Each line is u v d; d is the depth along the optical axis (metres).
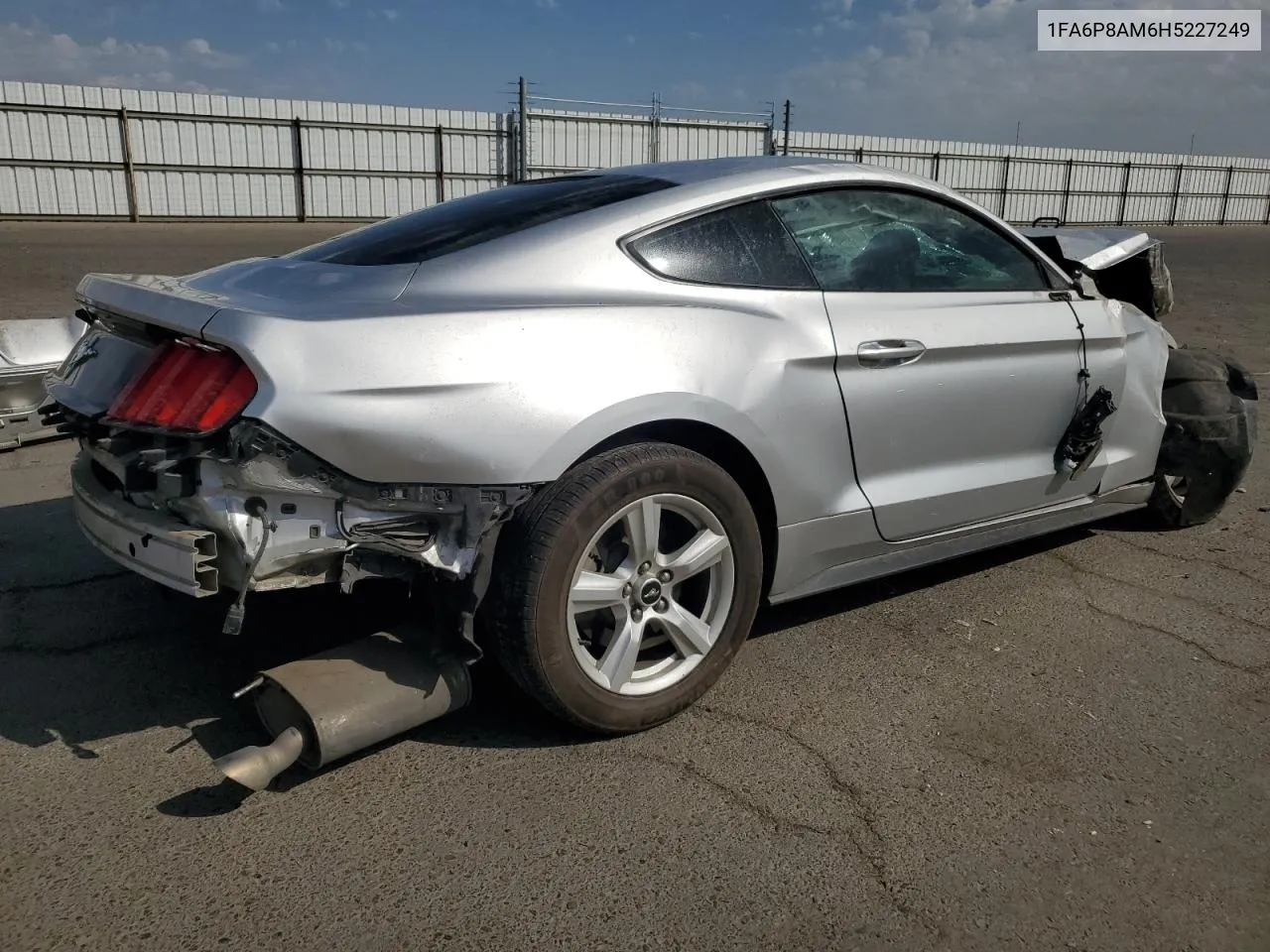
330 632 3.18
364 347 2.23
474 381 2.29
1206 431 4.22
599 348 2.46
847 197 3.15
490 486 2.34
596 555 2.60
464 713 2.76
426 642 2.57
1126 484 4.06
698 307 2.69
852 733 2.71
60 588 3.56
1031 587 3.77
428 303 2.43
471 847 2.20
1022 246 3.60
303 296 2.52
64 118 28.59
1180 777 2.53
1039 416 3.51
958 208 3.43
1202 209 50.91
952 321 3.19
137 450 2.36
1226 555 4.15
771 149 37.75
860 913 2.02
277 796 2.37
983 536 3.49
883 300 3.08
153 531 2.30
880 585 3.77
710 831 2.27
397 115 32.75
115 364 2.65
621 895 2.05
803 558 2.97
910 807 2.38
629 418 2.48
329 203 32.75
